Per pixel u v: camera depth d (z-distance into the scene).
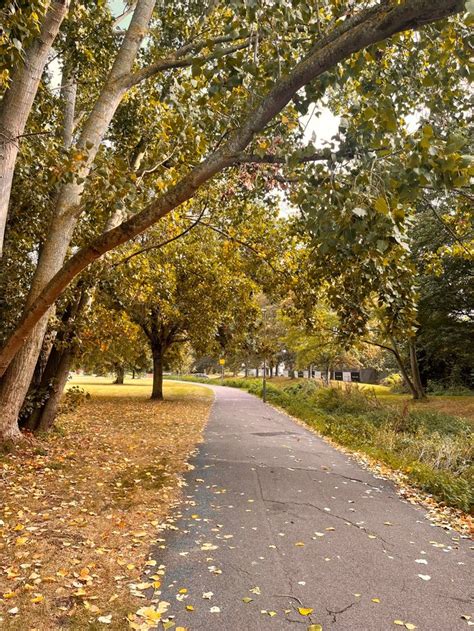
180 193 4.58
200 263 18.30
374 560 4.62
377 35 3.59
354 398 19.61
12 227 9.95
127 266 11.19
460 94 5.52
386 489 7.62
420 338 22.55
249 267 15.48
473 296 20.38
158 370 25.77
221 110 6.11
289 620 3.43
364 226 3.45
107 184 5.38
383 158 3.59
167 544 4.89
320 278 8.21
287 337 26.52
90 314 11.57
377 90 5.94
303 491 7.24
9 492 6.33
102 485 7.02
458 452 9.75
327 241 3.73
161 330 25.11
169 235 11.66
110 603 3.60
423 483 7.82
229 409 21.69
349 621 3.44
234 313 21.67
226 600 3.71
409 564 4.55
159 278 14.41
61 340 10.77
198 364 79.75
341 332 8.67
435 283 20.17
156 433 12.84
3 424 8.72
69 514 5.63
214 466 8.81
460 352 21.97
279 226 12.69
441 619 3.51
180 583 3.99
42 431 10.53
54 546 4.64
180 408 20.89
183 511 6.06
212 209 10.98
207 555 4.62
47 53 6.40
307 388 27.91
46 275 8.02
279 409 22.62
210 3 8.16
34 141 8.58
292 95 4.22
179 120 6.24
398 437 11.93
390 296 6.62
